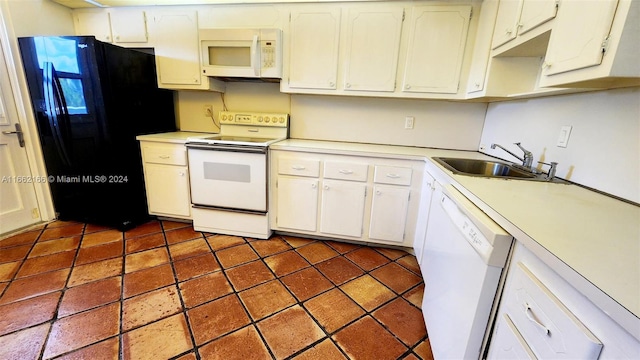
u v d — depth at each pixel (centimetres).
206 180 236
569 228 79
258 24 230
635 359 46
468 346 91
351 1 212
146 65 252
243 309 158
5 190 229
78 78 218
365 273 198
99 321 144
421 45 210
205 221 247
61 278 178
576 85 116
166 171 252
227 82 276
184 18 240
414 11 206
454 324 103
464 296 97
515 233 78
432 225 158
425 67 213
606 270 58
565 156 145
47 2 239
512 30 153
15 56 224
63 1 239
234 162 227
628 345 47
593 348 52
